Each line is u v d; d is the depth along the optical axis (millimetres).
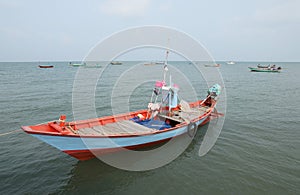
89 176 8242
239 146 11039
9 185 7508
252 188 7602
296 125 14461
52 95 25906
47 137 7230
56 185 7637
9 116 16406
